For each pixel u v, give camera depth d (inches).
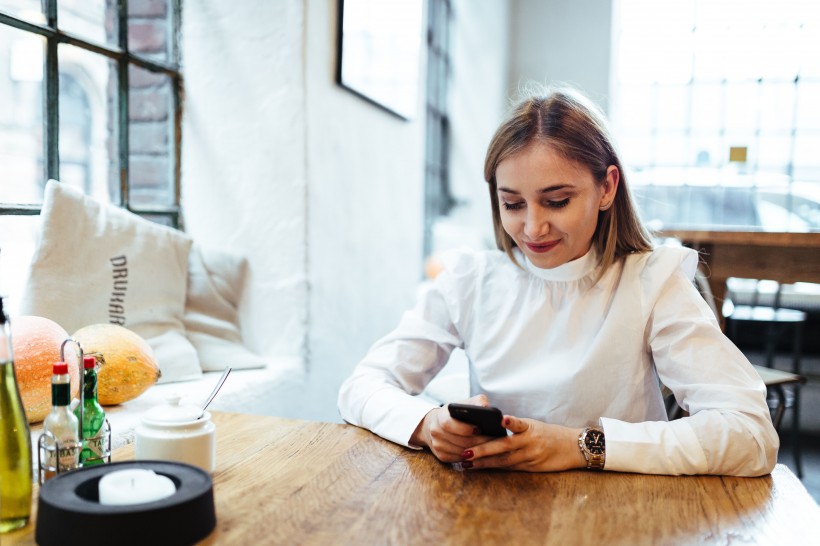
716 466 33.5
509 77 211.3
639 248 45.4
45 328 41.6
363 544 24.5
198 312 66.1
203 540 24.4
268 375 62.7
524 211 40.9
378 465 33.7
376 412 39.2
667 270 43.1
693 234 84.0
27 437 26.2
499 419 32.9
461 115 182.4
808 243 77.3
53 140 58.5
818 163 203.2
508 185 40.3
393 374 46.1
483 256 50.2
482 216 183.6
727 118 211.2
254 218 70.6
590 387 43.1
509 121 41.4
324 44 73.3
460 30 179.5
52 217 52.2
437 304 49.8
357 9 81.3
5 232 54.7
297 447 36.1
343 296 82.4
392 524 26.4
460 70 181.2
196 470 26.7
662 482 32.3
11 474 25.3
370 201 91.9
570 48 209.0
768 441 34.3
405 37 104.0
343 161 81.0
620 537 25.7
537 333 45.6
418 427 36.7
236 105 70.3
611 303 44.2
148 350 48.7
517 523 26.8
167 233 60.9
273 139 69.6
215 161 71.2
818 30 200.8
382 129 96.5
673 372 40.9
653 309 42.7
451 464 34.2
